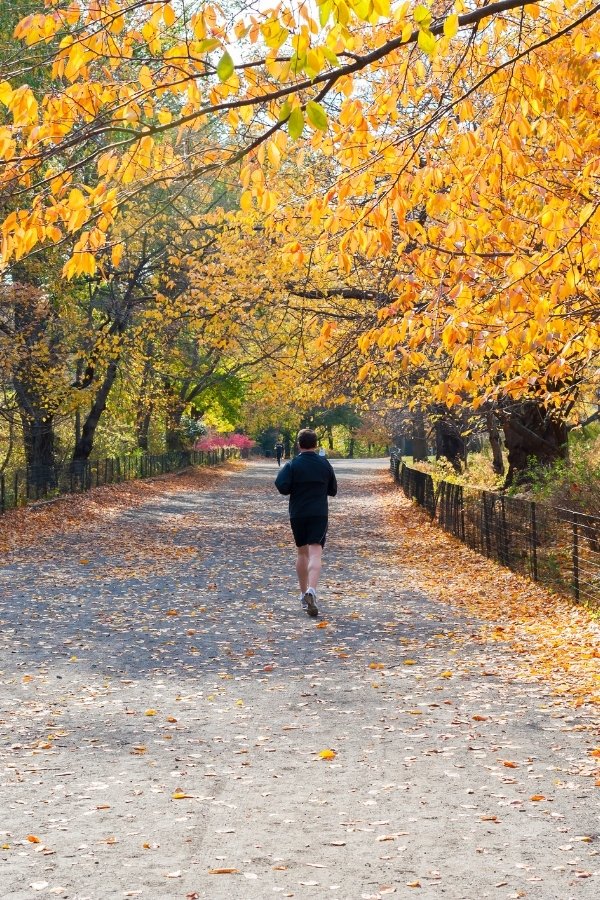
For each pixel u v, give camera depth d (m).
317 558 12.60
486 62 7.43
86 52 5.52
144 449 55.19
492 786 5.84
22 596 14.29
